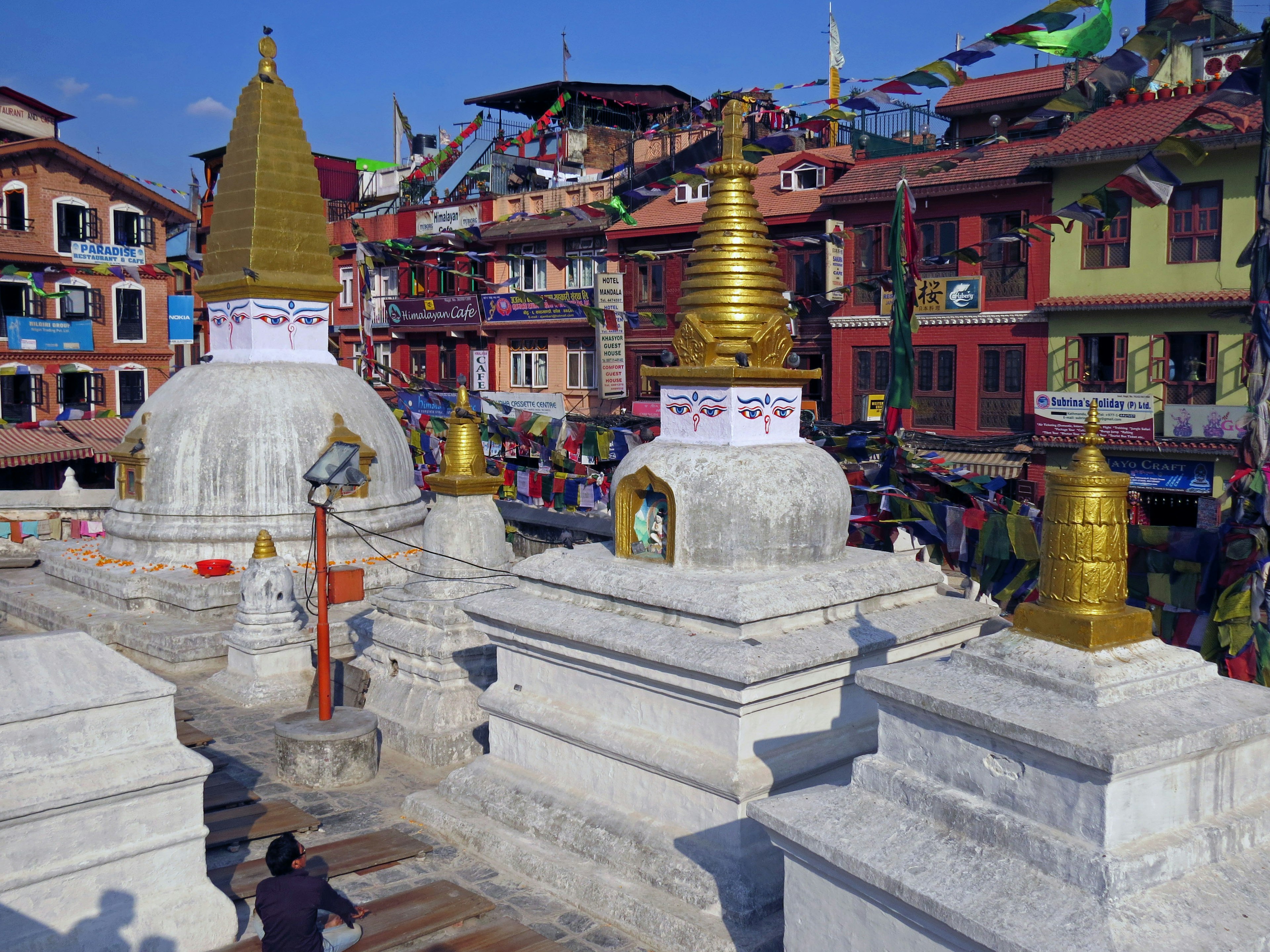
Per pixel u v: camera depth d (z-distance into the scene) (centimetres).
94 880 814
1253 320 1471
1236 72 1177
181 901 854
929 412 3394
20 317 3938
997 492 2188
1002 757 640
